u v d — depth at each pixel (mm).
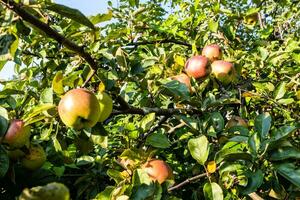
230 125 1159
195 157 792
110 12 809
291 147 722
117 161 887
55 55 1242
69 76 781
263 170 735
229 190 874
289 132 726
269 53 1528
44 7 646
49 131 819
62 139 878
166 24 1679
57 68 1234
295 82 1419
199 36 1544
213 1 1802
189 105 1153
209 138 983
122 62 954
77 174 977
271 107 1423
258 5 1914
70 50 785
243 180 823
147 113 952
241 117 1211
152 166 838
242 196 880
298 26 2223
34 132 958
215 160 739
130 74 1044
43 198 626
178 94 1066
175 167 1137
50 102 795
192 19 1683
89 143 823
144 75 1111
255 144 741
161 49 1340
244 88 1406
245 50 1690
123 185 744
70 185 995
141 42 1532
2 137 766
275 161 722
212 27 1510
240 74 1409
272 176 738
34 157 846
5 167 736
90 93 777
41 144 992
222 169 758
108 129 1270
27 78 1102
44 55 1209
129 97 1145
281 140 725
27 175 874
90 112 763
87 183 963
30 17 638
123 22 1658
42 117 798
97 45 935
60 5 646
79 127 785
